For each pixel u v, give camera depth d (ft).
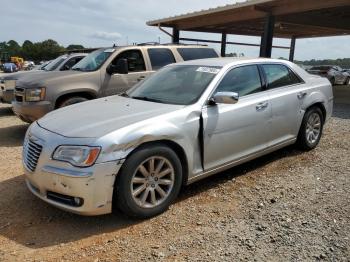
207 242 11.87
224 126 15.65
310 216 13.51
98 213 12.44
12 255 11.25
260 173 18.13
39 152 13.01
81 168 12.05
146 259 11.00
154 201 13.56
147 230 12.72
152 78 18.69
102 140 12.30
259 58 19.03
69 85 25.99
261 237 12.12
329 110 22.59
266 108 17.66
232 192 15.85
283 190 15.98
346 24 66.74
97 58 28.84
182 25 65.26
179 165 14.12
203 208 14.33
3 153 22.40
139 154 12.88
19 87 26.40
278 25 67.36
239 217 13.53
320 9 46.68
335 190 15.89
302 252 11.24
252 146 17.28
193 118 14.66
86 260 10.99
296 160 20.02
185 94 15.96
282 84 19.36
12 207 14.52
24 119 26.63
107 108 15.34
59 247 11.71
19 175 18.13
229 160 16.25
